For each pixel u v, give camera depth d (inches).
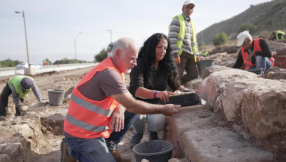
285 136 68.5
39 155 143.3
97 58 1701.5
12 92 207.2
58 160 133.6
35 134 155.9
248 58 185.6
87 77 81.7
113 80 78.4
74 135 82.9
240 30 1838.1
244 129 84.8
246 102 78.4
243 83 91.0
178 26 185.8
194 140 86.0
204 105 113.7
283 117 67.9
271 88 72.8
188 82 199.2
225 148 76.7
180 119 114.0
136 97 121.0
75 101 82.6
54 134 176.9
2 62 1898.4
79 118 82.1
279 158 69.7
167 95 109.9
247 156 70.4
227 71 119.0
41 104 265.7
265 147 73.7
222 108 100.0
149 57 114.8
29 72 753.0
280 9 1774.1
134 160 121.4
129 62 83.5
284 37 413.7
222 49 944.3
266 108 68.2
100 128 84.6
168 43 120.0
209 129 95.3
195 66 201.3
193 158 80.5
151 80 119.3
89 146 82.5
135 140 131.6
